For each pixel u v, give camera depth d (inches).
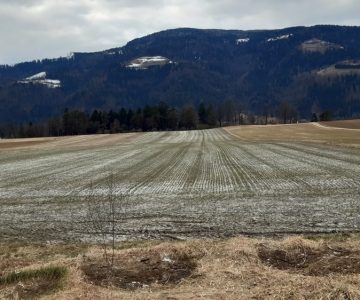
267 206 708.0
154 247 413.1
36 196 904.9
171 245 413.1
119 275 355.3
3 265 421.1
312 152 1713.8
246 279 331.3
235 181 1027.3
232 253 383.2
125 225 605.9
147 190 938.1
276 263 373.7
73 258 404.2
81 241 525.7
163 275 354.0
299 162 1373.0
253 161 1499.8
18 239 549.0
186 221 619.5
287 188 883.4
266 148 2070.6
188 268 366.6
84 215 688.4
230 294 304.8
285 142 2428.6
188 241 466.9
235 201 766.5
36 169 1481.3
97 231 575.5
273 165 1333.7
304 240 425.1
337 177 999.6
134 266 372.8
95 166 1515.7
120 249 457.7
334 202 717.9
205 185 981.8
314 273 345.4
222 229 565.0
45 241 533.6
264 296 298.4
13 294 325.7
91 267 371.9
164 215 666.2
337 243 428.1
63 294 316.2
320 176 1030.4
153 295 311.6
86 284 332.5
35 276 358.9
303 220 596.1
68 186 1039.6
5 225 635.5
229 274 340.8
